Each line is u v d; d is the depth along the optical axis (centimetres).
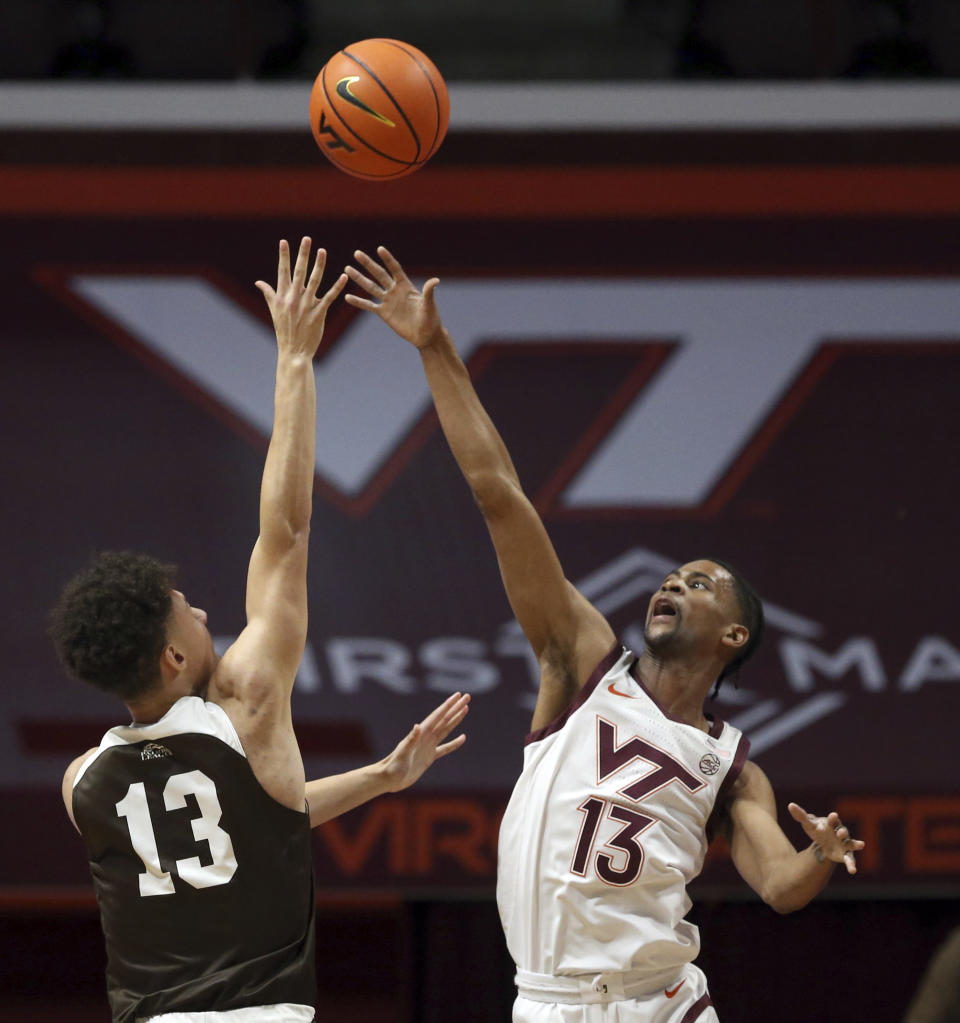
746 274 1263
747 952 1280
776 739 1188
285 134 1281
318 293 1262
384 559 1220
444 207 1274
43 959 1355
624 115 1284
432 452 1239
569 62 1435
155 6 1424
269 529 533
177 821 500
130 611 500
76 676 511
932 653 1196
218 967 491
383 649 1202
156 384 1242
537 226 1270
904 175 1273
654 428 1241
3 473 1222
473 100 1288
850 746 1185
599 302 1261
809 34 1429
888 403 1241
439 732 647
